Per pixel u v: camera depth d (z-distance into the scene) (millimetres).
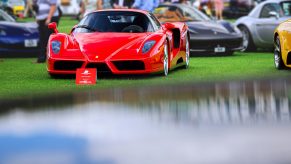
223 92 13328
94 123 9531
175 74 19172
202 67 21828
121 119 9852
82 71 16812
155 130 8812
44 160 7074
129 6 30484
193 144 7809
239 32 27828
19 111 10969
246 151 7367
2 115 10516
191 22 27906
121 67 17578
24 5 63281
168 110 10734
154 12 28703
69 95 13438
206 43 27016
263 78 16875
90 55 17531
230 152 7320
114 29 18922
